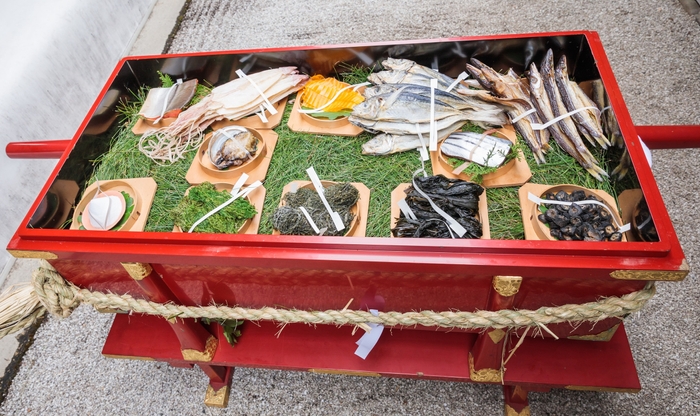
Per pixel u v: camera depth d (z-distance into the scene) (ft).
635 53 11.89
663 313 8.41
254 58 8.34
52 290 6.49
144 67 8.51
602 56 6.94
